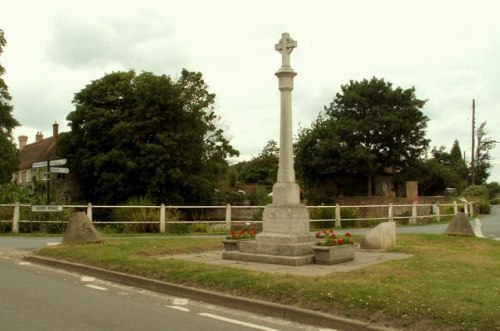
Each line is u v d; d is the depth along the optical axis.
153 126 44.62
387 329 6.81
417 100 49.78
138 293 9.48
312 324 7.46
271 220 12.56
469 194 46.47
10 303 8.26
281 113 13.04
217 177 53.16
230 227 22.22
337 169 49.28
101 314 7.68
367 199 45.62
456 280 9.24
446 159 74.00
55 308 7.97
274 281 9.00
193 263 11.10
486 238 18.34
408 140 49.88
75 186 51.31
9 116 49.00
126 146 44.72
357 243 16.16
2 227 20.64
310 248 12.10
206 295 8.90
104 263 11.56
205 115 49.03
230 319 7.63
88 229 14.90
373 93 49.38
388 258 12.75
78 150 47.81
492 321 6.61
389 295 7.83
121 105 47.41
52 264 12.39
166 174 44.09
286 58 13.08
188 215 44.19
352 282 8.81
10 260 13.16
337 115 51.12
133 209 21.98
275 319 7.72
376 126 47.94
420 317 6.96
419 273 9.93
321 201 47.06
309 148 49.31
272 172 78.38
